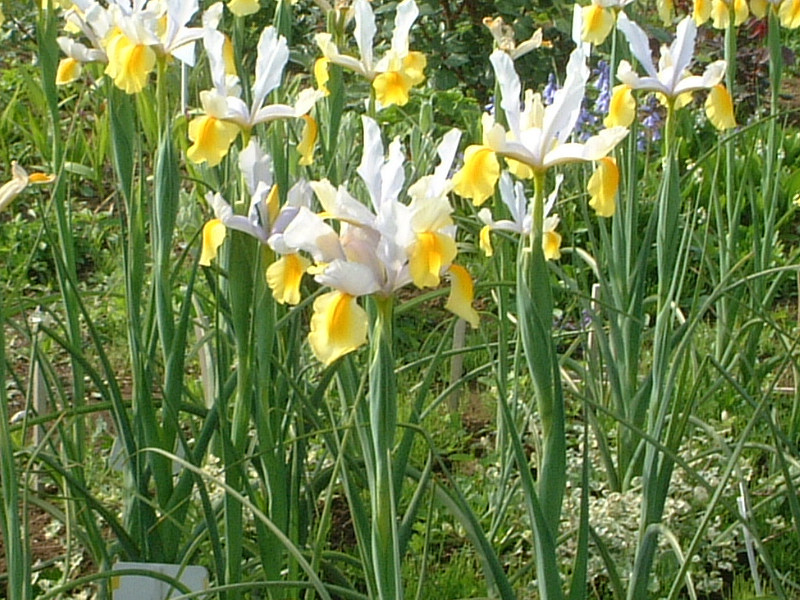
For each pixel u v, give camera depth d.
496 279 2.48
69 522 2.01
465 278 1.82
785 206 3.78
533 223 1.82
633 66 2.54
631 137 2.37
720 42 4.68
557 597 1.84
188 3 2.11
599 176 1.94
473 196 1.90
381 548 1.82
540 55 4.26
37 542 2.35
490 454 2.49
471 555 2.30
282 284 1.90
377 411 1.79
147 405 2.08
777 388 2.73
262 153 1.94
